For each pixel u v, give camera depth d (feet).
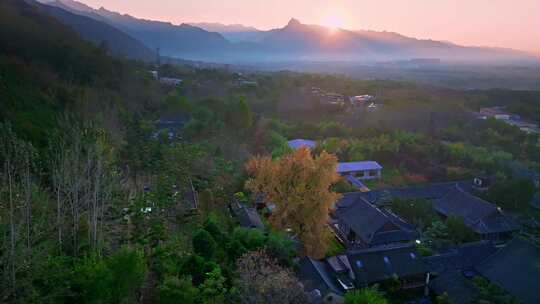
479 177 180.04
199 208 119.44
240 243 95.14
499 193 161.99
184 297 62.95
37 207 74.49
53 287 56.24
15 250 59.47
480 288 93.20
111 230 86.38
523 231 140.15
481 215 138.82
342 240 132.46
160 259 77.10
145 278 64.23
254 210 135.54
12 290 54.80
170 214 108.88
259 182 116.78
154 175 134.92
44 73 157.89
